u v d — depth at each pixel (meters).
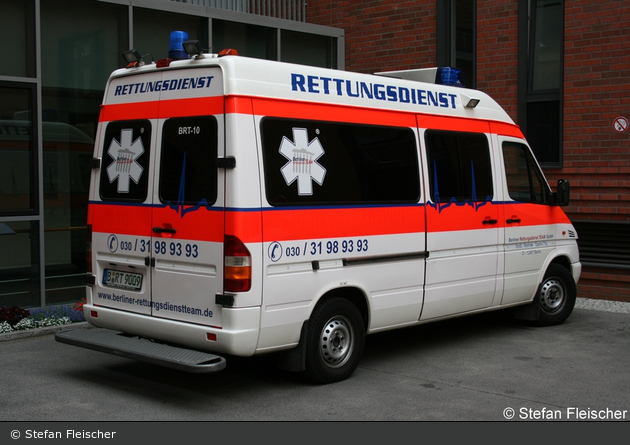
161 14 10.22
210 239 5.46
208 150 5.53
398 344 7.73
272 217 5.53
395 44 12.34
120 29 9.82
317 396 5.81
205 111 5.57
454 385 6.15
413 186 6.79
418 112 6.95
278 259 5.56
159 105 5.94
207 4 11.26
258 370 6.64
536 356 7.20
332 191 6.04
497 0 11.16
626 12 9.85
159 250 5.83
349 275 6.15
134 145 6.11
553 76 10.88
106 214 6.29
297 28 11.83
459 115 7.42
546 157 10.91
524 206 8.09
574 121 10.35
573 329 8.50
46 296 9.30
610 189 10.10
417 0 12.05
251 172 5.42
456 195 7.25
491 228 7.63
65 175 9.46
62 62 9.33
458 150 7.34
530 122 11.04
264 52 11.49
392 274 6.55
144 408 5.49
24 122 8.83
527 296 8.23
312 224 5.84
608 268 10.20
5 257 8.70
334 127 6.12
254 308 5.39
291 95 5.81
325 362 6.07
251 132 5.46
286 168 5.68
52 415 5.31
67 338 6.07
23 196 8.84
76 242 9.59
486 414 5.37
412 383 6.20
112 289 6.23
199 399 5.73
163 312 5.81
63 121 9.41
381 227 6.44
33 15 8.88
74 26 9.39
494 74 11.26
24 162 8.84
